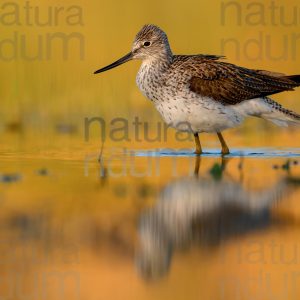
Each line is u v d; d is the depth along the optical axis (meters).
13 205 11.48
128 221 10.76
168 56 16.45
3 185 12.84
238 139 18.44
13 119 20.16
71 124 19.77
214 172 14.00
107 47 23.70
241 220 10.88
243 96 16.06
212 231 10.45
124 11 25.00
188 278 9.05
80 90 22.42
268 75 16.42
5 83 22.19
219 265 9.38
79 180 13.26
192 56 16.53
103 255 9.62
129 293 8.65
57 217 10.89
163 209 11.37
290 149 16.81
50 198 11.91
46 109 21.06
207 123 15.98
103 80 22.92
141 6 25.25
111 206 11.52
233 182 13.20
